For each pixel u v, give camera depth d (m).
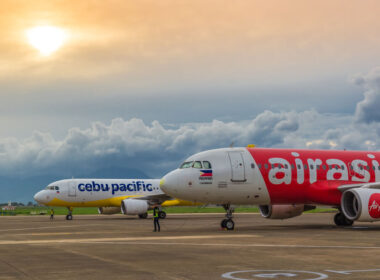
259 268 11.84
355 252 15.11
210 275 10.84
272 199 28.20
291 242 18.78
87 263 12.95
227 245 17.69
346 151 31.09
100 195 51.78
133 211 48.41
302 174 28.59
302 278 10.31
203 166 26.97
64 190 50.53
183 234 24.05
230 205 27.97
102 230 29.30
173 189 26.66
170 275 10.89
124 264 12.70
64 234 25.62
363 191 25.89
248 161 27.64
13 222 44.88
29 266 12.48
